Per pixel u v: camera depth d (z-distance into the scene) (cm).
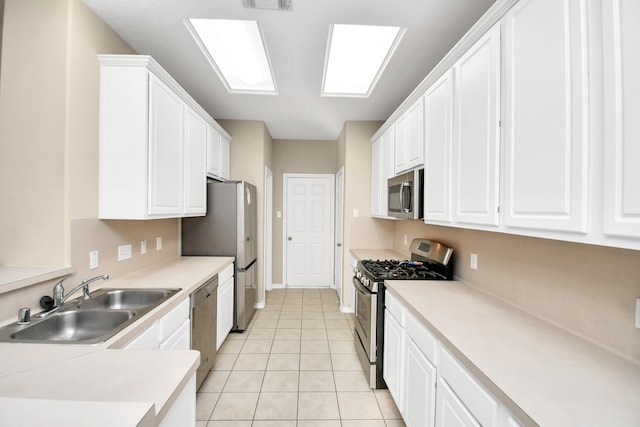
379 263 253
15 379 80
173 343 159
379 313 204
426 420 131
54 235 148
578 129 84
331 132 423
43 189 147
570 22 86
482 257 176
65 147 147
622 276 97
